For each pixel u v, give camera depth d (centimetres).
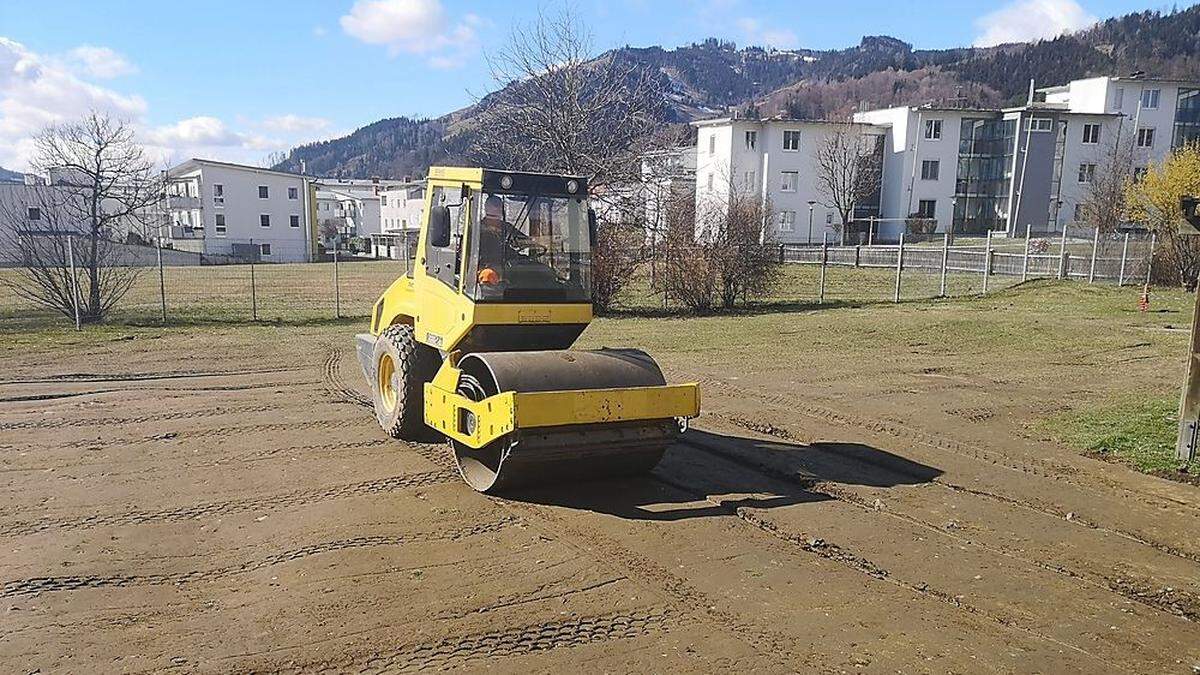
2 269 2583
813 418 914
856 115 5816
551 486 666
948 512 616
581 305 716
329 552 531
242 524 582
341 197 9012
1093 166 5094
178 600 462
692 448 788
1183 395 726
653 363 669
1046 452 776
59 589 475
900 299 2261
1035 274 2770
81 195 2067
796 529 578
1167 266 2358
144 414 919
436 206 754
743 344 1495
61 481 676
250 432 843
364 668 392
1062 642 426
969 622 446
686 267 2072
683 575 501
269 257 5634
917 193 5391
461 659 401
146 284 3095
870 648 416
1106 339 1484
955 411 945
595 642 419
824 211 5328
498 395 594
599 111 2277
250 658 400
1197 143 3884
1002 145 5381
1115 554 540
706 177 5428
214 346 1454
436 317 746
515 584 486
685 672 391
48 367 1234
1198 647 423
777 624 441
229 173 6100
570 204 714
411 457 752
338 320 1853
